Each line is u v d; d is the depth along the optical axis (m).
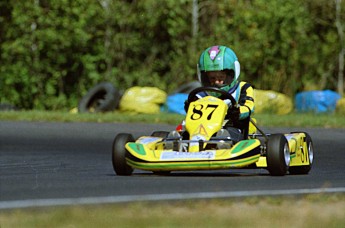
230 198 22.56
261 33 96.94
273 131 58.09
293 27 98.19
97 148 46.97
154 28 101.56
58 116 65.81
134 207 20.33
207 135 30.58
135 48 101.06
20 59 95.56
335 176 32.12
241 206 21.08
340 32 101.00
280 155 30.27
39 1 97.25
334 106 83.44
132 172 32.34
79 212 19.42
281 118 67.19
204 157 28.92
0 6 95.88
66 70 98.56
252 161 29.20
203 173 33.25
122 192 24.09
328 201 22.47
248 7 100.12
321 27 103.12
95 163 38.41
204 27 102.38
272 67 96.94
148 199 22.16
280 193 24.00
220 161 28.75
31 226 17.72
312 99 83.69
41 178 29.55
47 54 96.38
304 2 101.06
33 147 46.81
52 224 17.97
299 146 32.84
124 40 99.75
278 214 20.00
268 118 66.75
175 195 23.16
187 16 100.38
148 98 78.38
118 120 65.38
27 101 97.19
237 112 32.09
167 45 102.12
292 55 97.62
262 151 31.50
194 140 30.05
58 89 99.69
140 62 102.00
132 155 29.86
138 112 78.06
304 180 29.16
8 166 35.97
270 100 80.38
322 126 63.06
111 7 98.88
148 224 18.11
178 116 67.44
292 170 33.91
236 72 33.31
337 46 101.62
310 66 99.44
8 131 55.81
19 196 23.11
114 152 30.88
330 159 42.00
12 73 95.31
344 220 19.53
